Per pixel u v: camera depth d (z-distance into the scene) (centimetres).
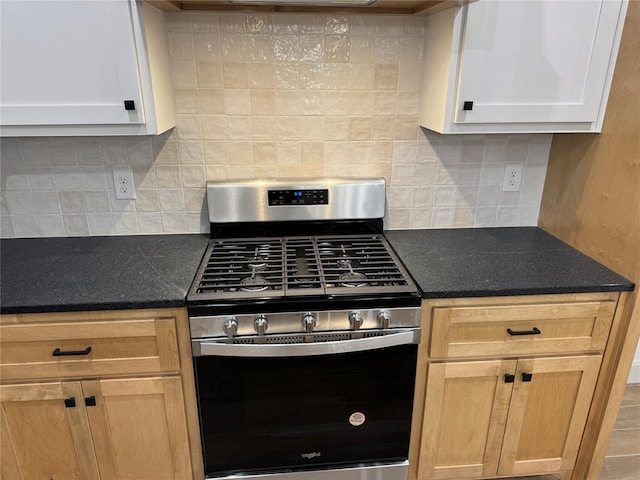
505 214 199
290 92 173
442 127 155
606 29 146
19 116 138
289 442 157
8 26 129
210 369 142
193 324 137
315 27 166
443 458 167
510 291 143
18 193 177
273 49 167
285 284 142
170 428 151
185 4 156
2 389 140
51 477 155
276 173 184
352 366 147
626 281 147
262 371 144
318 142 181
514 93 150
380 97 177
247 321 137
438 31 155
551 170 189
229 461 158
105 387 143
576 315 150
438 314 144
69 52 133
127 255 167
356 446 160
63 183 178
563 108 153
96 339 138
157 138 175
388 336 142
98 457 153
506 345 152
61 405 145
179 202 184
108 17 131
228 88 171
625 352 154
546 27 143
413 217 195
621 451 203
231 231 183
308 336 140
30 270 154
